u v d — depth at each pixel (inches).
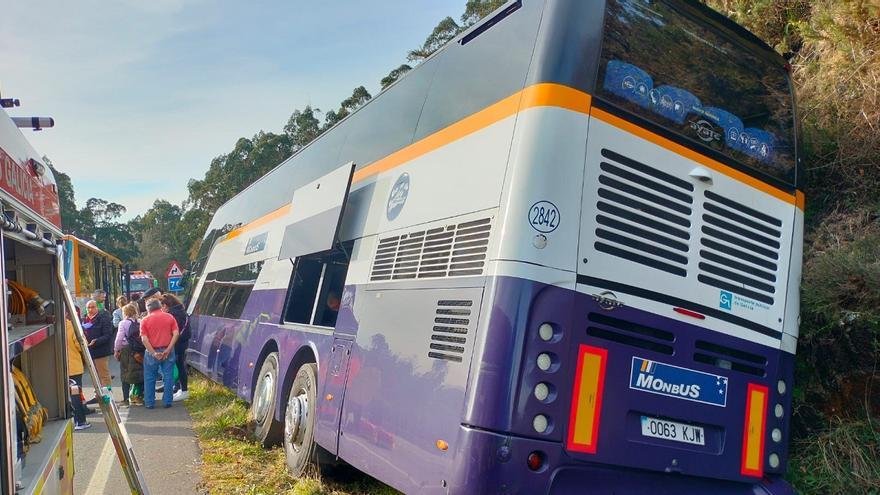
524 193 157.9
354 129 291.4
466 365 157.5
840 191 274.7
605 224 165.0
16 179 122.6
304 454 250.5
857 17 282.2
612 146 169.0
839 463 217.3
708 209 184.7
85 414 392.5
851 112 278.1
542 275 154.7
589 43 169.8
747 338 186.4
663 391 169.2
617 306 163.5
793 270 201.6
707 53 196.1
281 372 295.6
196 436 343.3
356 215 252.8
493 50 191.0
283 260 334.3
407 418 177.5
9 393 102.9
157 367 437.4
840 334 227.3
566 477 156.0
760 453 185.6
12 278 171.2
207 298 541.3
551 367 153.3
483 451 148.2
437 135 205.3
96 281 833.5
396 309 198.5
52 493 140.1
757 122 202.2
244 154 1706.4
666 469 167.6
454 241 177.9
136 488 147.7
